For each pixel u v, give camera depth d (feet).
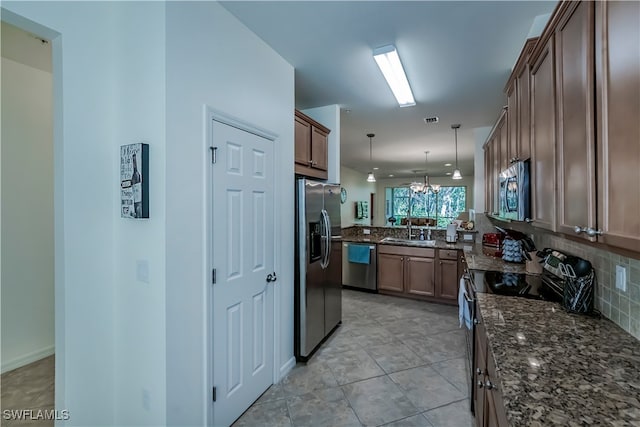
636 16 2.58
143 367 5.20
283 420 6.33
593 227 3.30
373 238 17.43
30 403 6.75
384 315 12.66
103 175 5.46
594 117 3.32
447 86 9.72
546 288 6.73
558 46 4.37
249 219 6.72
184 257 5.18
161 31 4.91
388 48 7.32
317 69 8.59
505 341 4.06
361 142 17.53
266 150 7.32
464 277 9.05
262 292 7.19
